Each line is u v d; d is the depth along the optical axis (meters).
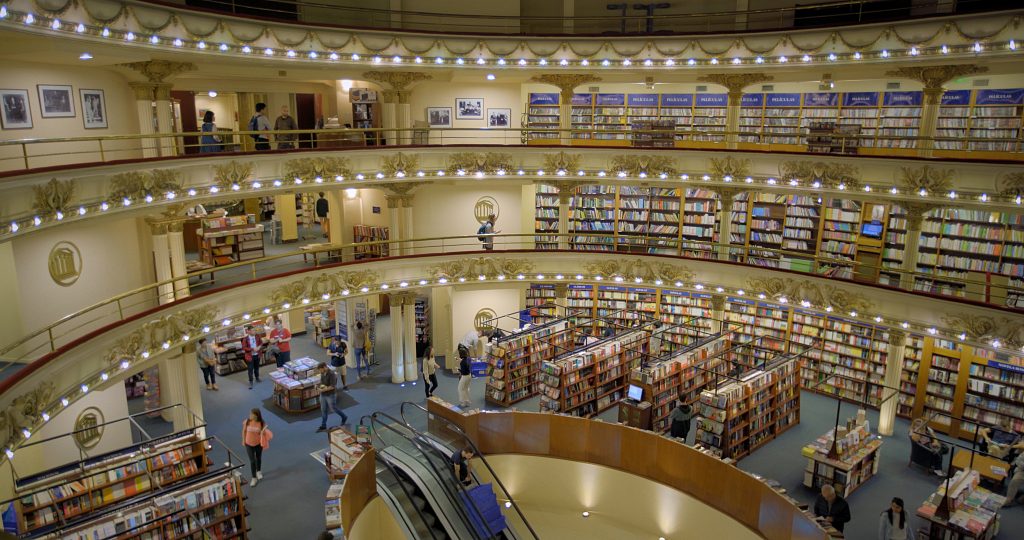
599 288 23.50
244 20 16.52
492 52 19.91
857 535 13.67
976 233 18.03
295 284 18.22
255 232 22.30
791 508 11.80
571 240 23.67
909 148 18.89
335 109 24.19
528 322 22.39
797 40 17.77
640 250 23.14
